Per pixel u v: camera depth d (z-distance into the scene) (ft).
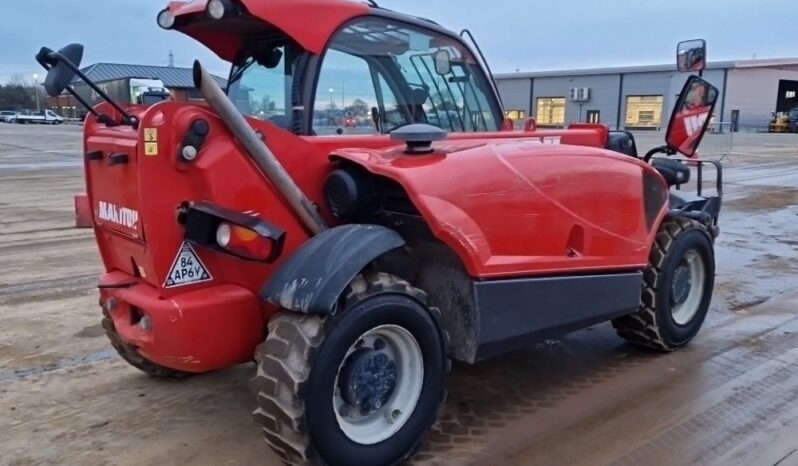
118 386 12.82
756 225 30.42
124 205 9.57
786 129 145.28
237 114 8.81
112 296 10.40
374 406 9.56
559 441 10.80
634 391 12.68
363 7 11.02
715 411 11.86
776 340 15.40
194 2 10.73
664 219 14.44
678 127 16.03
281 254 9.61
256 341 9.79
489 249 10.26
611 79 140.77
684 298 14.83
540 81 151.43
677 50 16.28
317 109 10.59
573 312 11.71
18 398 12.27
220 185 8.98
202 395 12.45
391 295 9.41
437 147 10.78
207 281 9.43
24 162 65.41
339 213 10.11
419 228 10.52
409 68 11.93
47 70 9.70
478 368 13.76
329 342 8.79
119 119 10.81
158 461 10.17
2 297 18.63
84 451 10.45
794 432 11.14
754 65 144.15
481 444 10.71
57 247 25.43
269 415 8.81
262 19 9.97
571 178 11.44
